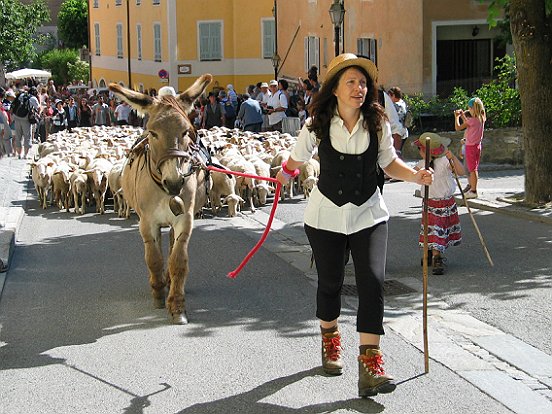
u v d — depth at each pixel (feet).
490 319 29.60
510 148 74.95
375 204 22.85
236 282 35.91
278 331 28.86
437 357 25.71
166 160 28.30
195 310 31.73
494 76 93.71
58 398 23.43
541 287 33.71
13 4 137.18
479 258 38.99
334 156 22.61
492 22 56.24
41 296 34.42
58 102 118.52
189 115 29.89
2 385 24.48
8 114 102.83
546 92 50.29
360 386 22.50
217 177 52.60
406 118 75.05
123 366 25.81
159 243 31.73
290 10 143.23
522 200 52.49
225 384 24.08
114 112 120.78
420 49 92.38
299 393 23.22
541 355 25.76
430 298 32.50
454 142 77.00
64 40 260.01
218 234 46.91
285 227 48.96
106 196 60.23
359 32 108.68
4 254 40.57
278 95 88.74
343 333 28.27
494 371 24.54
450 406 22.12
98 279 37.19
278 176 24.16
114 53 205.87
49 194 62.34
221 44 172.65
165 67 175.63
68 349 27.53
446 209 36.06
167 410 22.43
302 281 35.86
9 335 29.19
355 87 22.17
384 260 22.70
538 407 21.97
